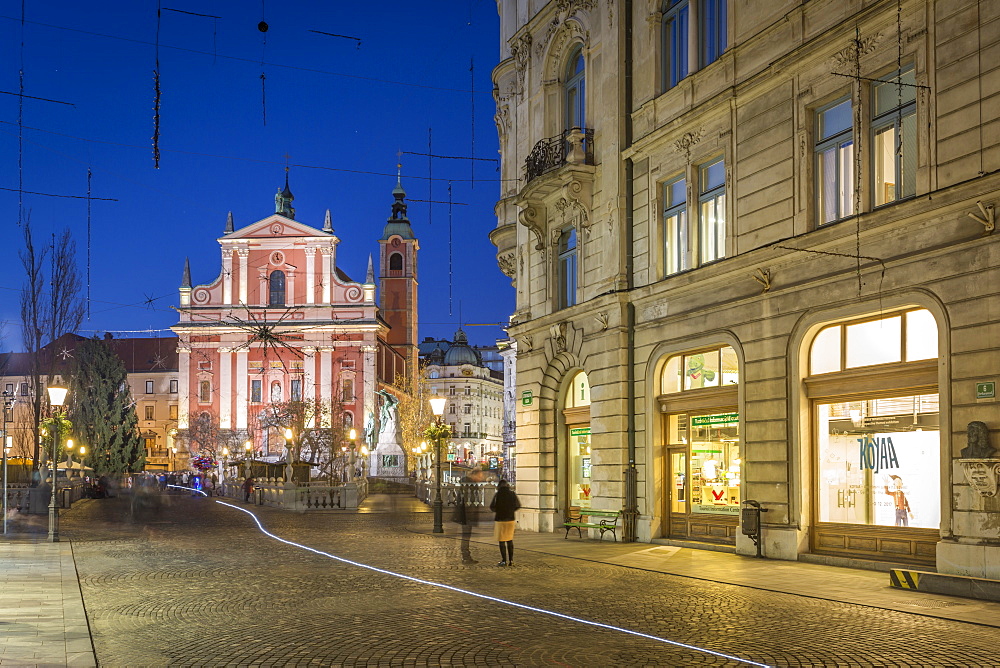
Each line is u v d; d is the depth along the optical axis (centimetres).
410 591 1415
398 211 12125
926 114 1555
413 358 11888
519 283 2958
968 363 1454
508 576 1614
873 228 1631
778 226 1891
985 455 1404
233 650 980
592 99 2567
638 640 1020
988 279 1427
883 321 1678
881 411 1680
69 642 1002
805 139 1830
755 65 1981
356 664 913
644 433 2305
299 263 9800
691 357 2189
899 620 1143
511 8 3066
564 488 2722
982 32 1465
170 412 10850
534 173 2700
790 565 1745
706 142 2119
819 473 1809
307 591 1416
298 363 9669
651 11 2338
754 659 924
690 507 2189
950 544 1452
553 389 2734
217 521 3334
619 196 2398
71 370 6512
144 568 1742
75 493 4888
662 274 2288
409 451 10350
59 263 5203
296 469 4959
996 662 911
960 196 1464
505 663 912
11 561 1864
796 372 1831
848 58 1728
